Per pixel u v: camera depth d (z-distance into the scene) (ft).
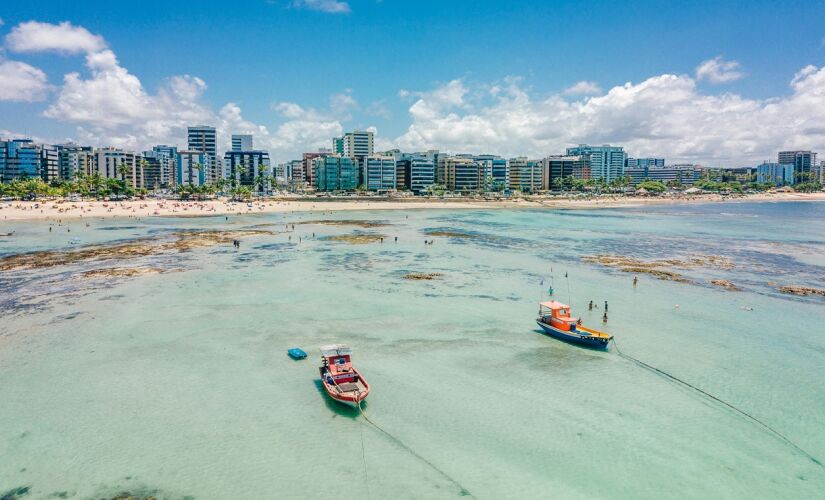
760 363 136.98
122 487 83.92
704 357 141.38
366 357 140.26
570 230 469.57
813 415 108.99
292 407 111.24
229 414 107.86
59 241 356.59
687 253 326.44
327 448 95.50
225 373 128.77
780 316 180.34
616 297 207.62
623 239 400.47
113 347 145.69
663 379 126.93
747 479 86.89
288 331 161.27
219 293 207.00
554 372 131.03
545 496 82.28
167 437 98.63
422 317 177.17
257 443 96.94
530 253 322.34
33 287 214.69
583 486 84.79
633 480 86.38
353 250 327.06
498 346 149.79
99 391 117.70
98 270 250.57
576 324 157.89
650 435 100.68
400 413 108.78
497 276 247.09
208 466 89.61
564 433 101.09
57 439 97.55
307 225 492.95
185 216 583.17
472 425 103.96
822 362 137.59
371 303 193.98
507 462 91.30
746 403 114.21
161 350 143.95
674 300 203.21
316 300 197.67
